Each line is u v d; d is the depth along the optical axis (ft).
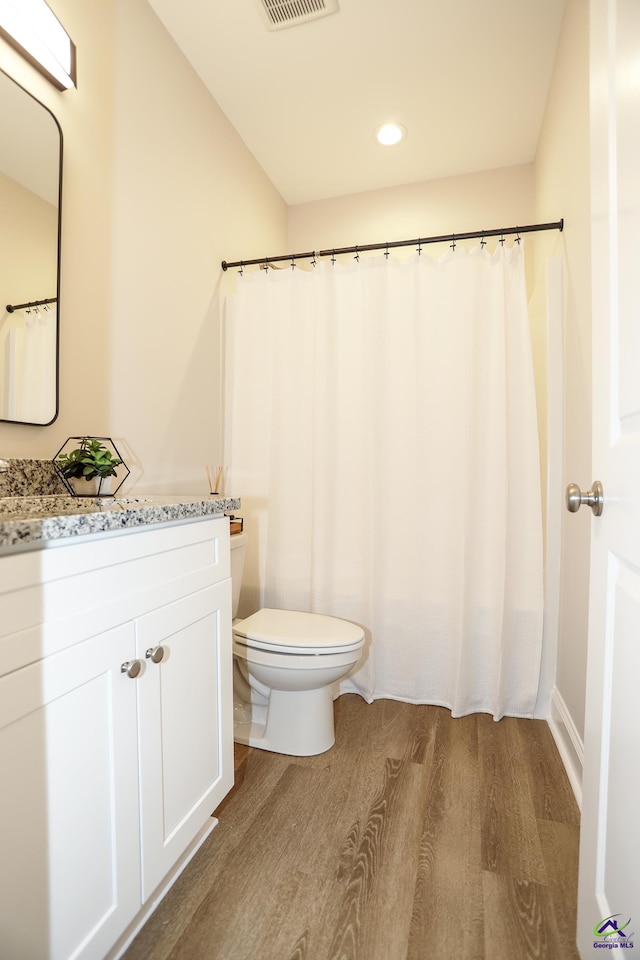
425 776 5.20
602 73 3.02
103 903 2.85
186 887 3.79
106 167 5.05
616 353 2.82
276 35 6.17
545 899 3.70
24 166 4.06
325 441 7.08
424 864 4.02
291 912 3.58
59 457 4.39
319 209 9.96
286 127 7.83
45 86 4.30
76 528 2.56
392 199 9.51
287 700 5.68
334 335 7.13
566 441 6.20
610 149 2.89
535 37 6.20
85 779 2.72
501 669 6.43
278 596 7.18
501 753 5.66
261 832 4.36
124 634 3.02
